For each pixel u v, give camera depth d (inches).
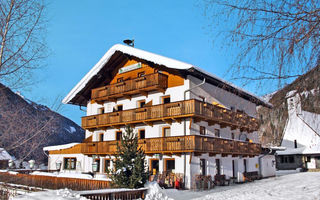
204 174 795.4
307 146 1685.5
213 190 710.5
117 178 509.0
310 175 920.9
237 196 500.1
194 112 724.0
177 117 764.0
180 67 735.1
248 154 965.8
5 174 338.3
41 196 382.6
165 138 767.1
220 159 863.7
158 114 795.4
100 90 991.0
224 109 848.3
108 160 952.3
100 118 968.9
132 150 526.0
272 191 522.3
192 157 746.2
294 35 148.6
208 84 863.1
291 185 605.3
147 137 850.8
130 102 930.1
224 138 846.5
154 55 800.3
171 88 822.5
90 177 673.6
